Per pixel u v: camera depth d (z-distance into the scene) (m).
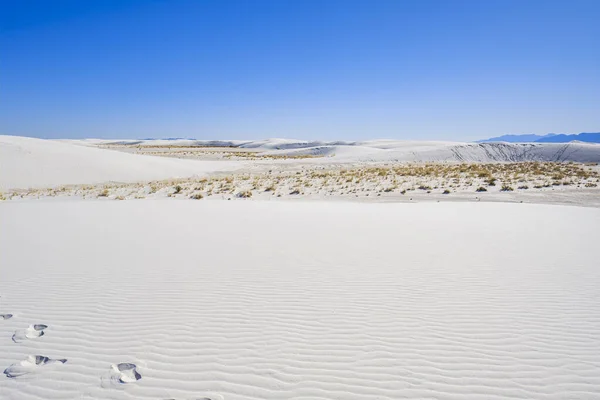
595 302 5.22
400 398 3.28
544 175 28.47
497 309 5.02
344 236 9.53
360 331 4.45
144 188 25.59
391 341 4.21
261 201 17.97
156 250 8.20
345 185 25.14
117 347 4.12
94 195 22.59
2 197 21.38
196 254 7.82
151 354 3.97
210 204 16.53
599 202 17.62
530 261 7.19
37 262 7.26
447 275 6.38
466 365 3.75
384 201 18.95
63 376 3.60
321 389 3.41
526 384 3.46
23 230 10.59
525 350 4.02
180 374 3.64
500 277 6.27
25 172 28.56
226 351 4.02
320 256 7.61
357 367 3.73
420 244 8.62
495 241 8.91
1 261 7.34
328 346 4.12
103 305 5.20
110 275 6.47
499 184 24.05
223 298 5.44
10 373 3.63
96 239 9.37
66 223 11.73
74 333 4.42
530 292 5.60
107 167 33.34
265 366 3.76
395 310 5.01
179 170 38.03
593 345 4.11
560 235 9.60
